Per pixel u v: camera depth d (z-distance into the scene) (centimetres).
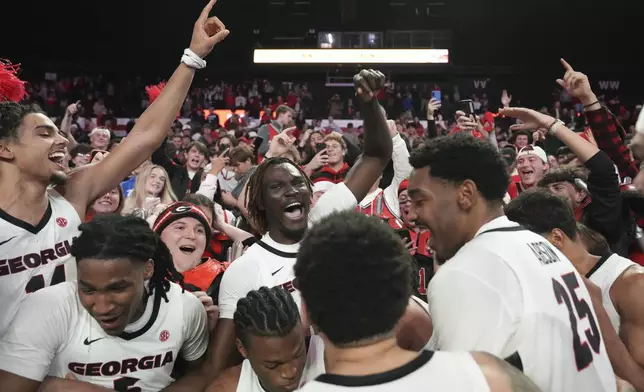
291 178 205
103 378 175
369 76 209
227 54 2302
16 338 163
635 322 180
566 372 126
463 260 132
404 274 109
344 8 2223
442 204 140
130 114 1984
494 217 142
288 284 198
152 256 173
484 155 139
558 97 1983
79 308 172
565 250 190
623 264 189
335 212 117
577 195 315
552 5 2269
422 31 2191
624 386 151
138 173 414
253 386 169
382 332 107
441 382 105
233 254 321
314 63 2106
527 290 127
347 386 104
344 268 105
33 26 2158
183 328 184
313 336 183
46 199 198
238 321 160
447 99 1922
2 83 210
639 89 2141
